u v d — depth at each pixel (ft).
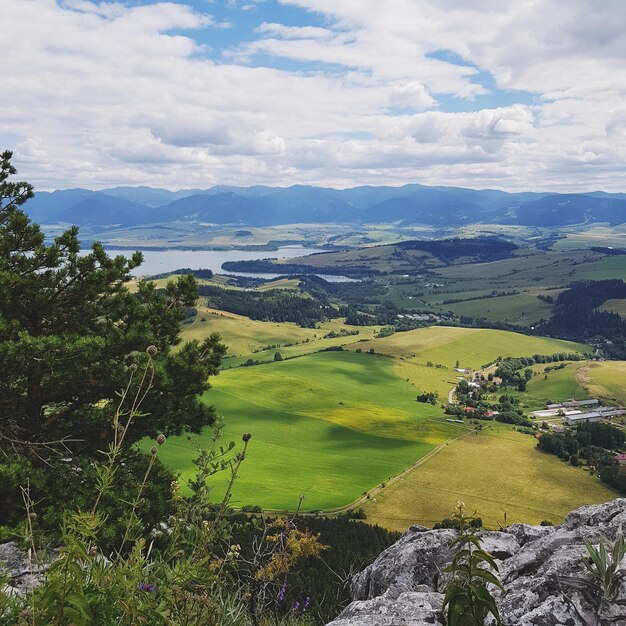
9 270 48.52
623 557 13.75
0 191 56.13
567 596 13.39
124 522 10.61
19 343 40.45
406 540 26.27
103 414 44.04
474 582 11.83
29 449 42.96
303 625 17.83
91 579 9.35
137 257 55.31
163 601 9.61
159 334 52.13
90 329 50.65
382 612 16.92
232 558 11.56
